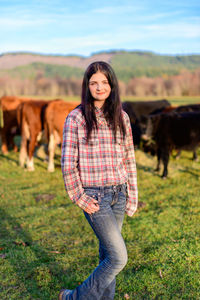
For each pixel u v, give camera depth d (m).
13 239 3.65
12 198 5.27
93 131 1.81
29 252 3.29
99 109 1.90
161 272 2.88
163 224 4.05
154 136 6.69
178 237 3.65
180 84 63.22
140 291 2.60
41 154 8.95
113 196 1.87
